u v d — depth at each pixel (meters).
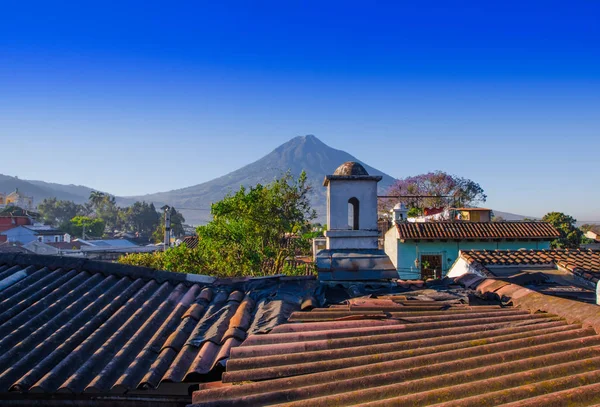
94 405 5.23
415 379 4.70
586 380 4.40
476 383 4.45
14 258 8.35
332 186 9.91
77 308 6.92
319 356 5.24
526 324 6.17
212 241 19.03
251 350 5.42
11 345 5.85
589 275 13.75
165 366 5.56
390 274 8.84
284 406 4.27
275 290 8.06
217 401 4.42
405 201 58.59
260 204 20.28
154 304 7.32
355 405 4.22
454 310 6.95
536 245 28.73
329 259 9.07
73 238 82.81
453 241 28.22
